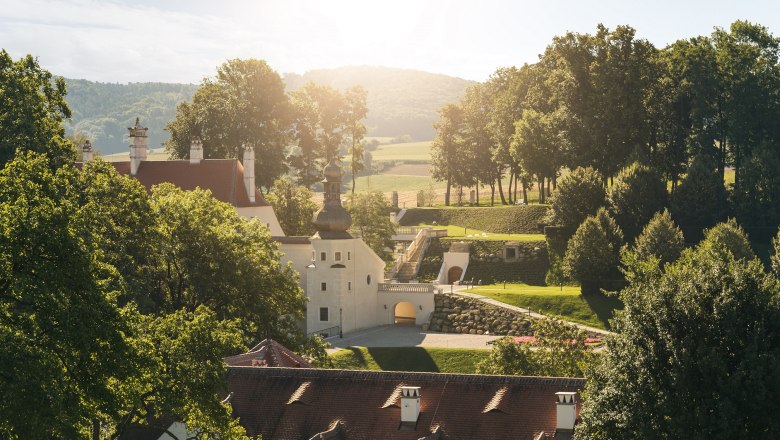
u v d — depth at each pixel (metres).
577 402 90.25
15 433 65.19
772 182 198.50
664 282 90.00
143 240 125.94
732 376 81.50
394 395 93.88
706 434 80.06
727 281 87.44
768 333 85.19
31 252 69.62
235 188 189.25
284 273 148.38
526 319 174.62
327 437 91.38
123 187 123.75
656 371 84.12
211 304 137.62
